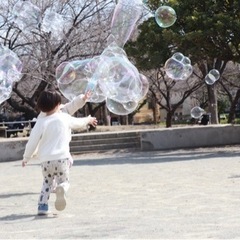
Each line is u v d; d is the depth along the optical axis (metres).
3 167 12.07
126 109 8.11
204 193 6.13
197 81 28.09
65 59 21.45
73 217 4.87
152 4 14.41
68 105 5.75
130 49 14.25
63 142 4.94
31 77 21.88
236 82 30.20
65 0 21.64
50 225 4.50
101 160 12.45
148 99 33.19
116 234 3.96
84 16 22.06
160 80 26.95
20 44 21.34
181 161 10.98
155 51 13.98
